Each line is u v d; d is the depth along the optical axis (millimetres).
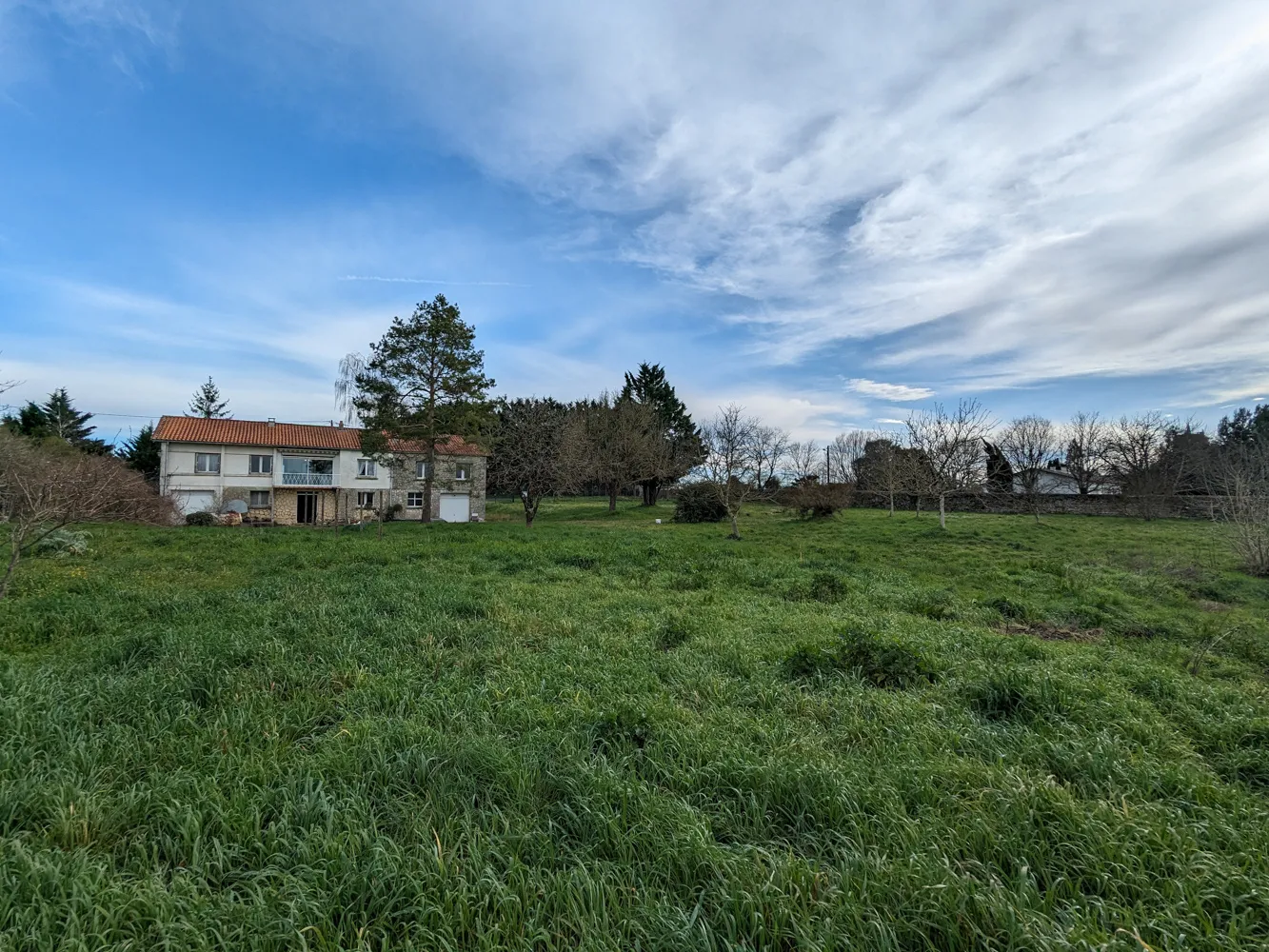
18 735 3562
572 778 3189
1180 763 3396
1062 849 2543
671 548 15664
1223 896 2215
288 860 2568
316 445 36031
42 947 1999
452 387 27578
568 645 6043
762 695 4652
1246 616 8719
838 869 2480
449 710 4266
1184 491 31312
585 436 33781
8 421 26766
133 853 2645
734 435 22656
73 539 12945
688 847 2564
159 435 33031
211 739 3732
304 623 6605
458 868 2461
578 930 2203
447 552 14211
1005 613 8656
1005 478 35656
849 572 12344
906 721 4098
